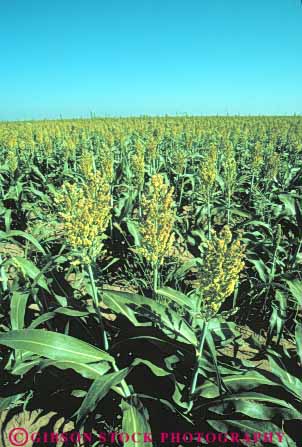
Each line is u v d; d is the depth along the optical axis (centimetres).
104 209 81
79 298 129
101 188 86
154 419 94
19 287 108
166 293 93
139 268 178
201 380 95
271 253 141
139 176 216
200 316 76
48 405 102
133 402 79
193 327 104
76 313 92
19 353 95
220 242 64
